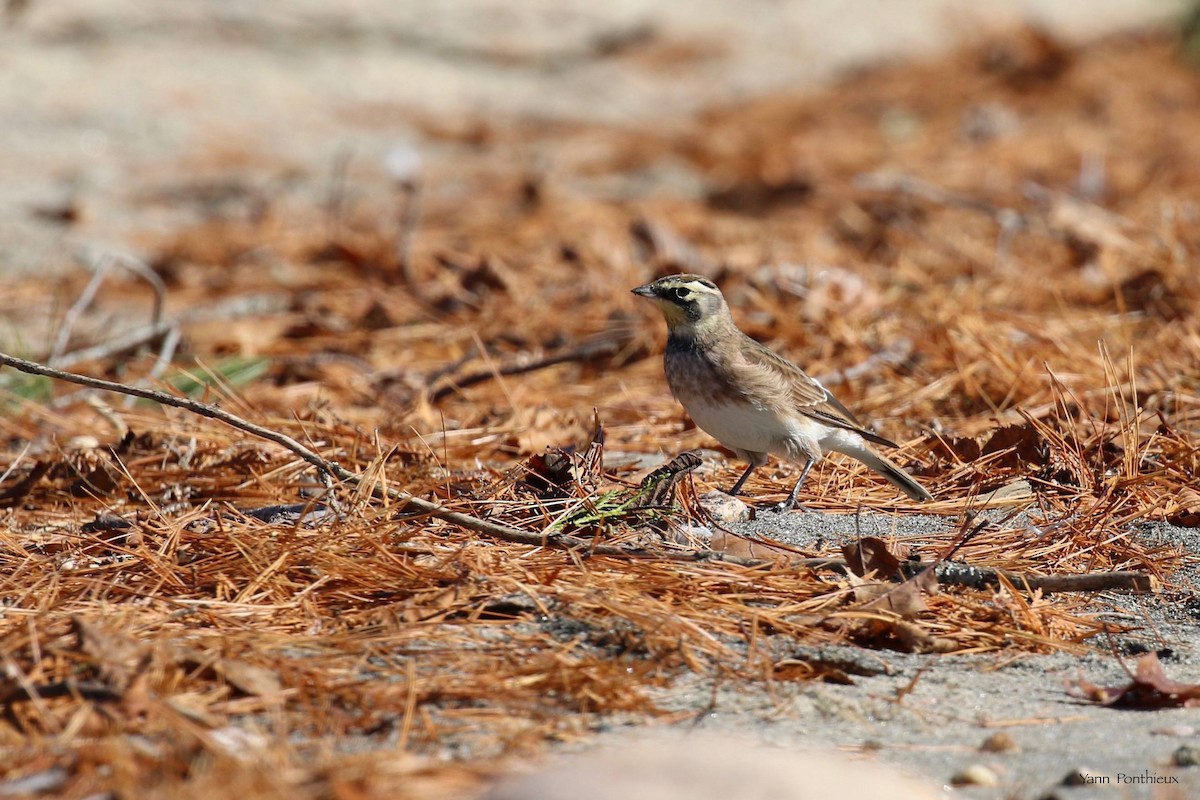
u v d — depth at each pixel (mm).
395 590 7500
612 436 11781
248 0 30922
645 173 25062
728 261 17375
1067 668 7074
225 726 5891
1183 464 10078
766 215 21797
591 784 4895
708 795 4832
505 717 6148
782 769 4965
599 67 32125
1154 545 8812
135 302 17562
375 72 29922
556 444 11164
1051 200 20281
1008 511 9531
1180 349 13180
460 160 25781
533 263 18172
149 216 21688
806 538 8938
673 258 17891
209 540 8109
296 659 6590
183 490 9656
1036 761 5926
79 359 13859
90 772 5414
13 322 16359
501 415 12297
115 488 9719
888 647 7238
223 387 11766
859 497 10211
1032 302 15648
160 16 29828
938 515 9609
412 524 8375
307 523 8531
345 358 14336
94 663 6227
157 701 5867
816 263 17031
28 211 21438
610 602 7215
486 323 15781
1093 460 10289
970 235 19469
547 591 7406
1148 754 5980
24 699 5930
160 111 26578
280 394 12914
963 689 6746
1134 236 17922
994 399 12273
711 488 10320
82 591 7484
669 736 6051
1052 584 7758
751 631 7195
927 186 21766
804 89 31875
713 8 35000
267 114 27234
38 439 11234
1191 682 6910
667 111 30359
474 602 7305
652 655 6828
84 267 19062
